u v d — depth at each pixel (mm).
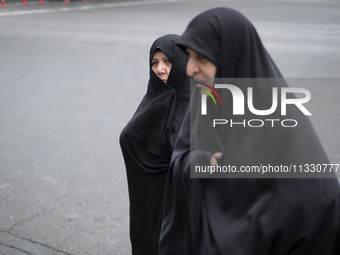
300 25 14094
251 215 1818
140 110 2867
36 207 4543
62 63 9906
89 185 4945
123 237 4105
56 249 3945
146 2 21719
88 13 17359
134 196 2879
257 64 1835
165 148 2717
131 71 9242
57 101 7535
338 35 12336
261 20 15250
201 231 1940
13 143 5977
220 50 1821
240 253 1798
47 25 14469
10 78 8875
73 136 6168
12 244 3988
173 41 2791
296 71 8703
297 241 1834
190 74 1909
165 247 2162
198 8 19188
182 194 2049
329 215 1860
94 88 8188
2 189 4859
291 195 1812
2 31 13484
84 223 4293
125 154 2824
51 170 5258
